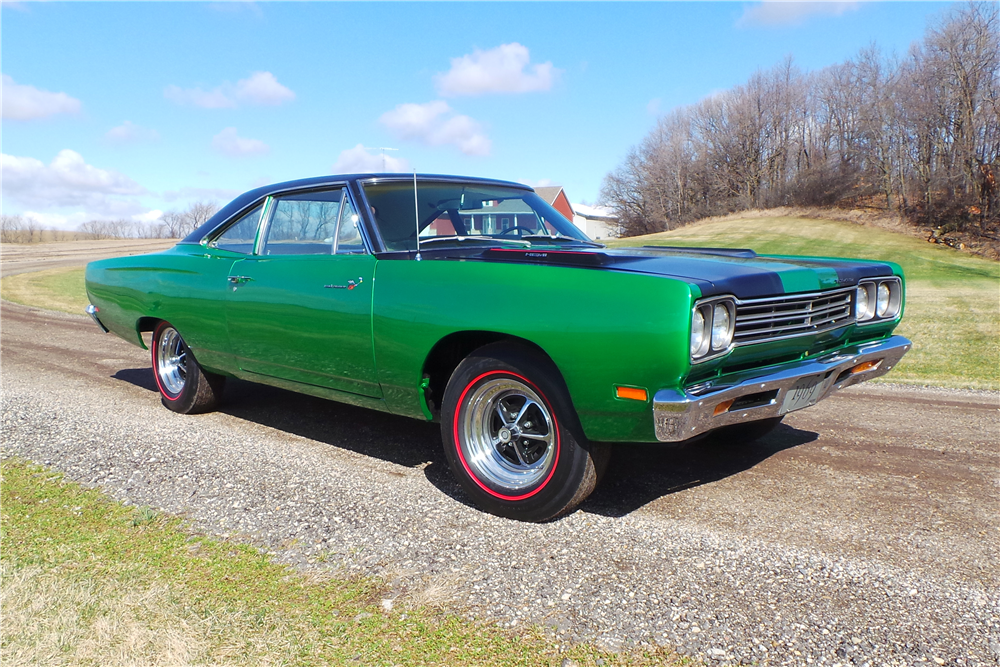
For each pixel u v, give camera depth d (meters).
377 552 2.77
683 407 2.56
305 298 3.68
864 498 3.35
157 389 5.86
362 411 5.01
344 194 3.71
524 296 2.89
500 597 2.42
